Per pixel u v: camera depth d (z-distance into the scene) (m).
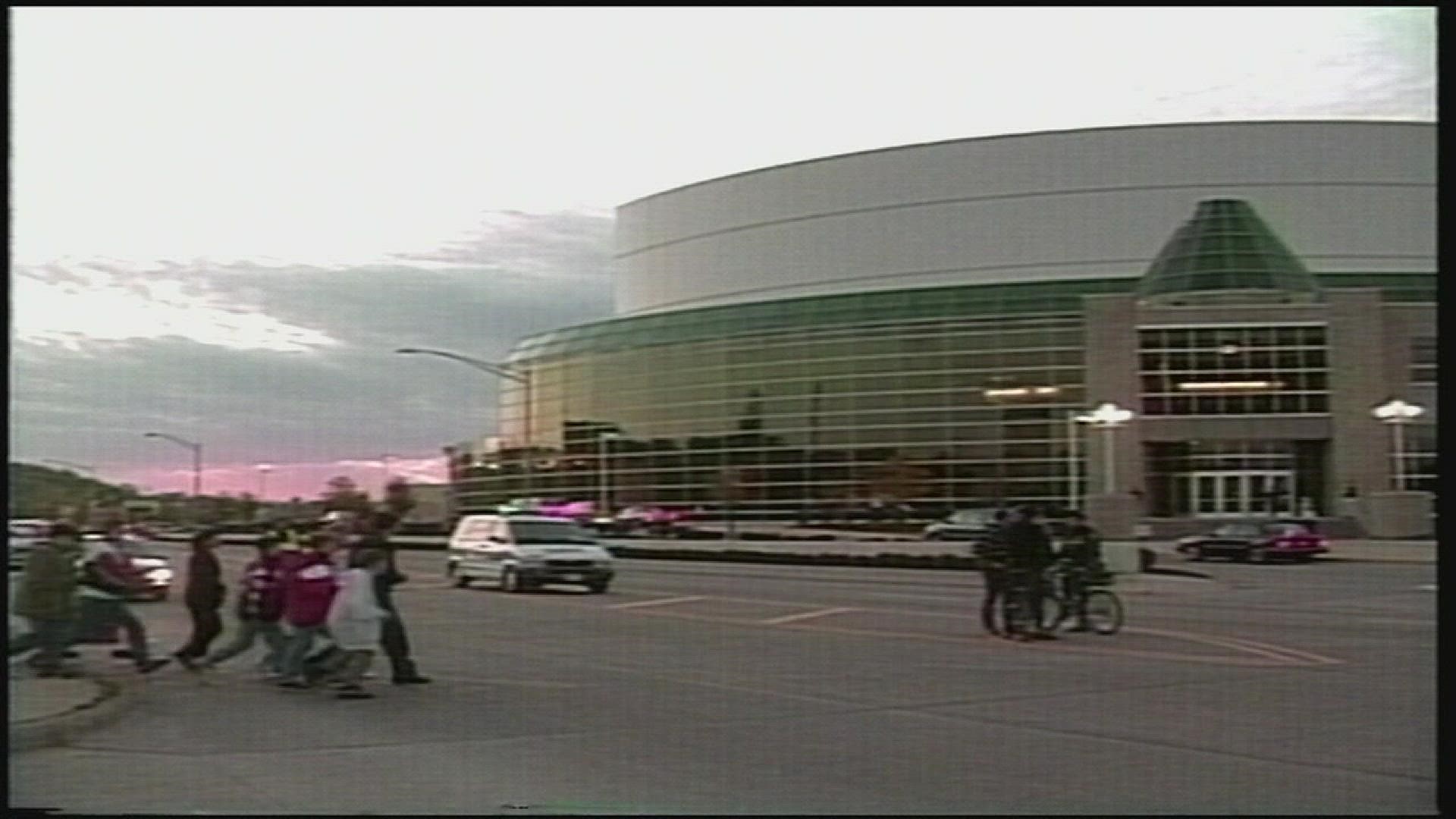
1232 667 16.94
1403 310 67.88
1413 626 23.12
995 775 10.34
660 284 103.25
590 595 32.97
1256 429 67.75
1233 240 69.88
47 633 15.71
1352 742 11.71
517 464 87.00
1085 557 21.48
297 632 15.47
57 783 10.16
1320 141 83.38
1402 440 65.94
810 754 11.26
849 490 74.62
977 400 72.12
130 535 22.81
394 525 21.48
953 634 21.77
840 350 75.56
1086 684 15.50
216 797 9.69
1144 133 87.38
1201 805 9.35
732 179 99.19
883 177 93.62
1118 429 68.75
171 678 16.28
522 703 14.20
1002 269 90.31
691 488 79.31
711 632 22.52
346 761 11.04
